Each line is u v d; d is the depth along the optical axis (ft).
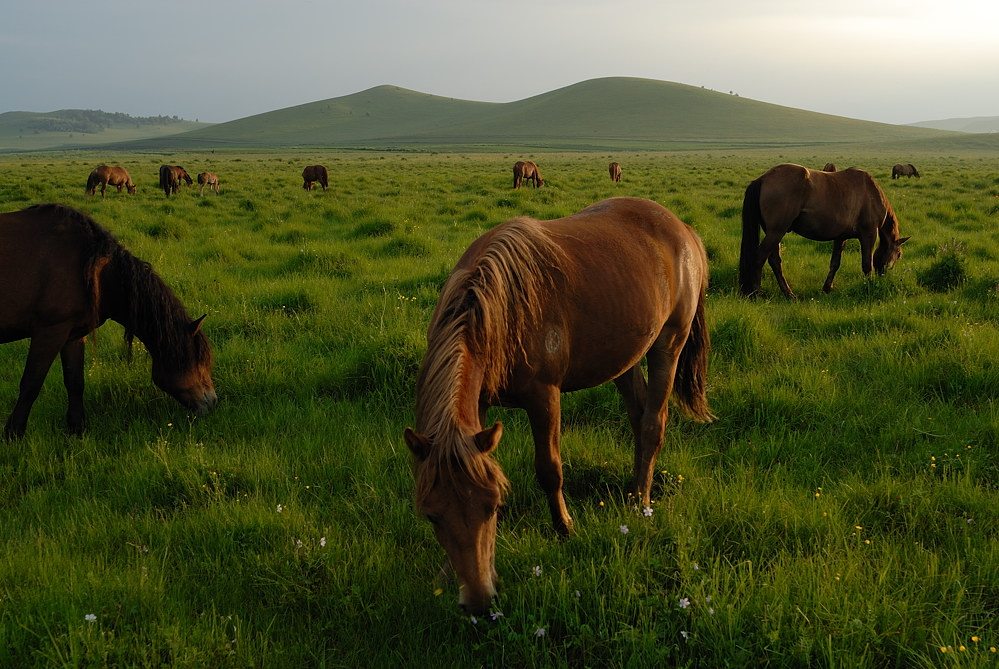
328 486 13.50
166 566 10.80
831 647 8.57
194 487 13.33
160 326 16.02
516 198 61.11
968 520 11.56
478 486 7.91
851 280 30.94
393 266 32.81
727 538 11.40
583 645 9.09
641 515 11.70
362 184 92.17
